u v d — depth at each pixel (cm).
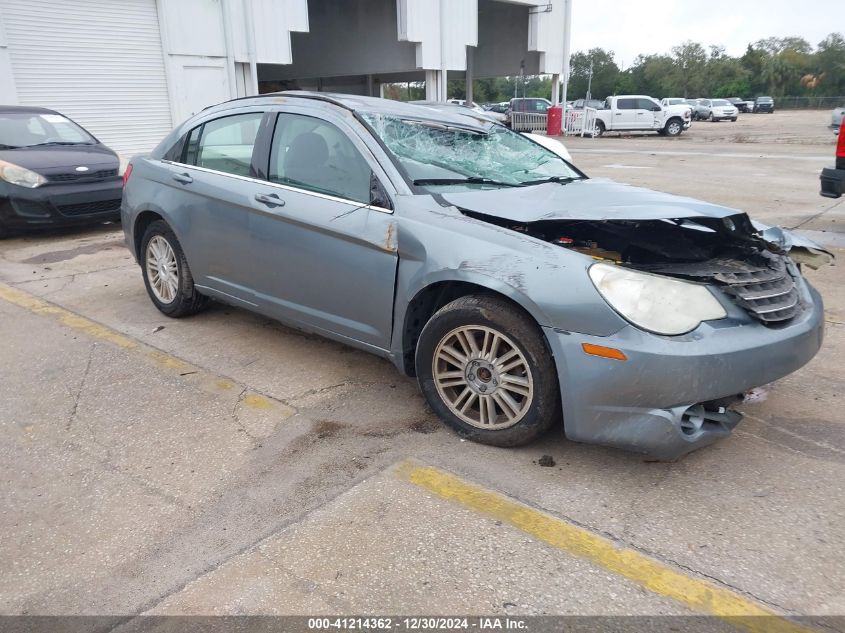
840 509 284
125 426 355
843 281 616
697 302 289
